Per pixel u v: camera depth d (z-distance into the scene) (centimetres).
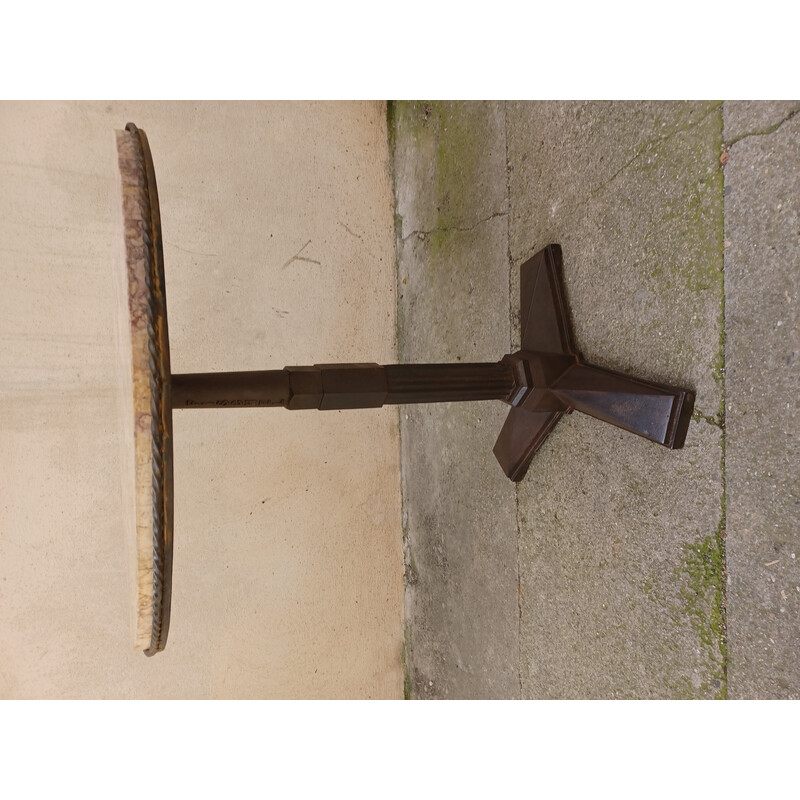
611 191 130
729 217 104
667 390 113
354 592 216
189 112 187
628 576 129
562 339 142
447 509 200
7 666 167
